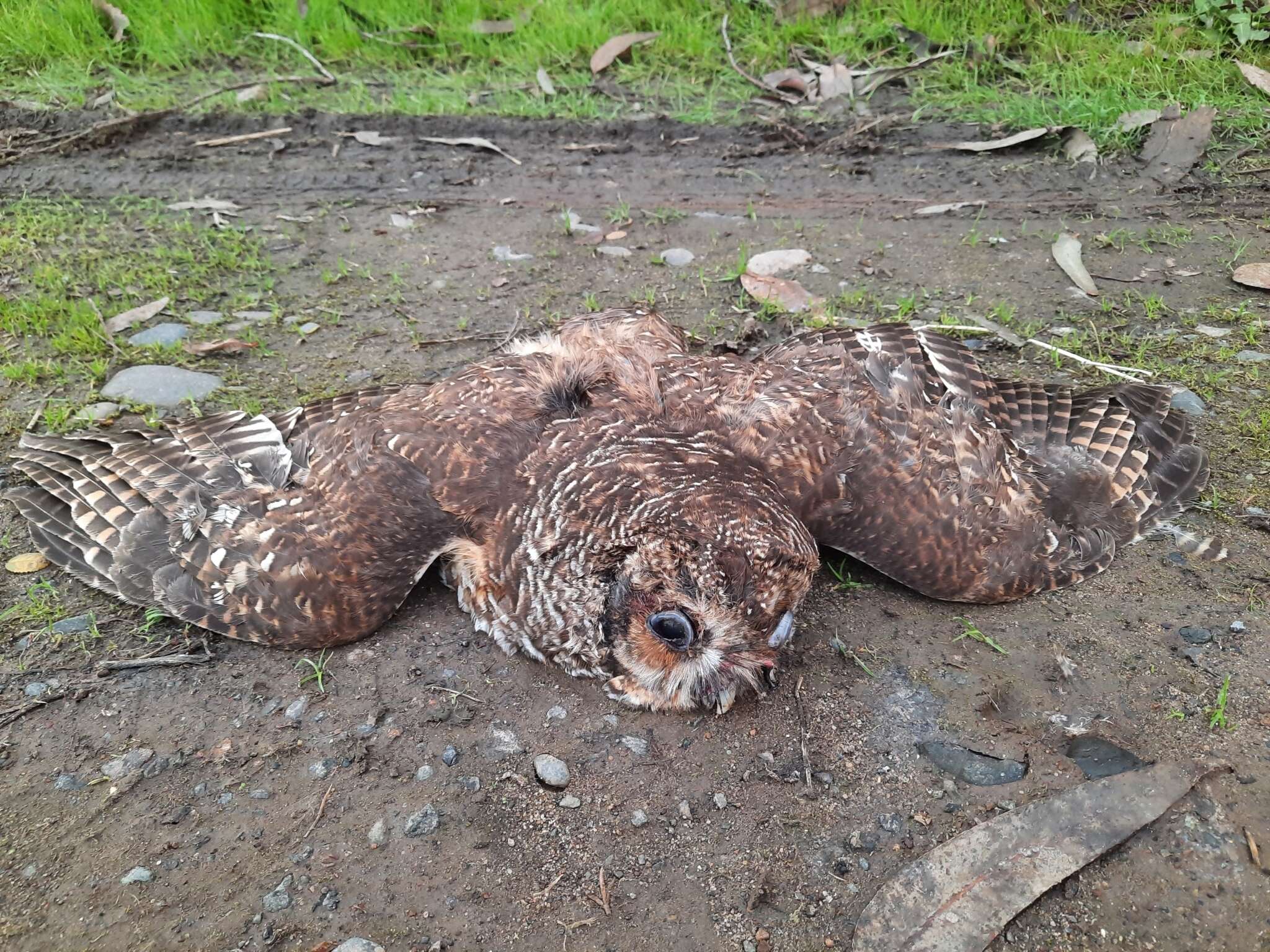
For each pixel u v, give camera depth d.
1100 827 0.39
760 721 0.44
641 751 0.42
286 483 0.46
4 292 0.74
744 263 0.77
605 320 0.56
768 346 0.68
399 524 0.44
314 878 0.38
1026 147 0.92
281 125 0.99
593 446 0.44
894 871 0.38
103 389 0.64
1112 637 0.47
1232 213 0.81
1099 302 0.72
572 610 0.43
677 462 0.42
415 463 0.45
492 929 0.36
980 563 0.46
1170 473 0.53
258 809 0.40
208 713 0.44
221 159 0.94
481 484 0.44
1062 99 0.95
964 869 0.38
